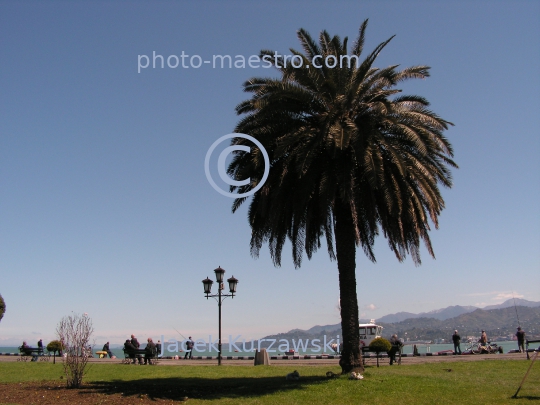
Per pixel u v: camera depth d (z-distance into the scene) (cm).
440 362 2434
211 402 1452
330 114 1780
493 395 1486
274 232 1930
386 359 2923
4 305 2775
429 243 2014
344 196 1756
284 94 1848
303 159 1728
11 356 3747
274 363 2812
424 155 1856
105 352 4116
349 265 1934
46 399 1508
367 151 1720
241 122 1927
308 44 2045
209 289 2884
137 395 1585
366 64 1886
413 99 1927
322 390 1559
